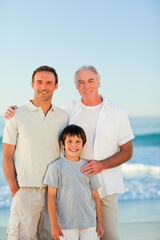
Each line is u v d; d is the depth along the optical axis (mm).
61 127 3033
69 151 2885
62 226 2785
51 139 2908
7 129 2891
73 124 3105
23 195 2830
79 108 3213
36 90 2877
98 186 2955
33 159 2826
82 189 2824
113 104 3221
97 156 3066
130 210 6469
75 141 2877
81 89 3125
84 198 2807
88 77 3078
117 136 3197
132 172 12211
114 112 3160
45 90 2859
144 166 13148
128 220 5621
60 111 3080
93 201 2912
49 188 2816
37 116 2885
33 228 2846
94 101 3160
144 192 8953
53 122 2953
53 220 2783
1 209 7121
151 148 16703
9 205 7578
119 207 6805
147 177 11336
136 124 22219
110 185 3111
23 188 2854
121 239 4562
